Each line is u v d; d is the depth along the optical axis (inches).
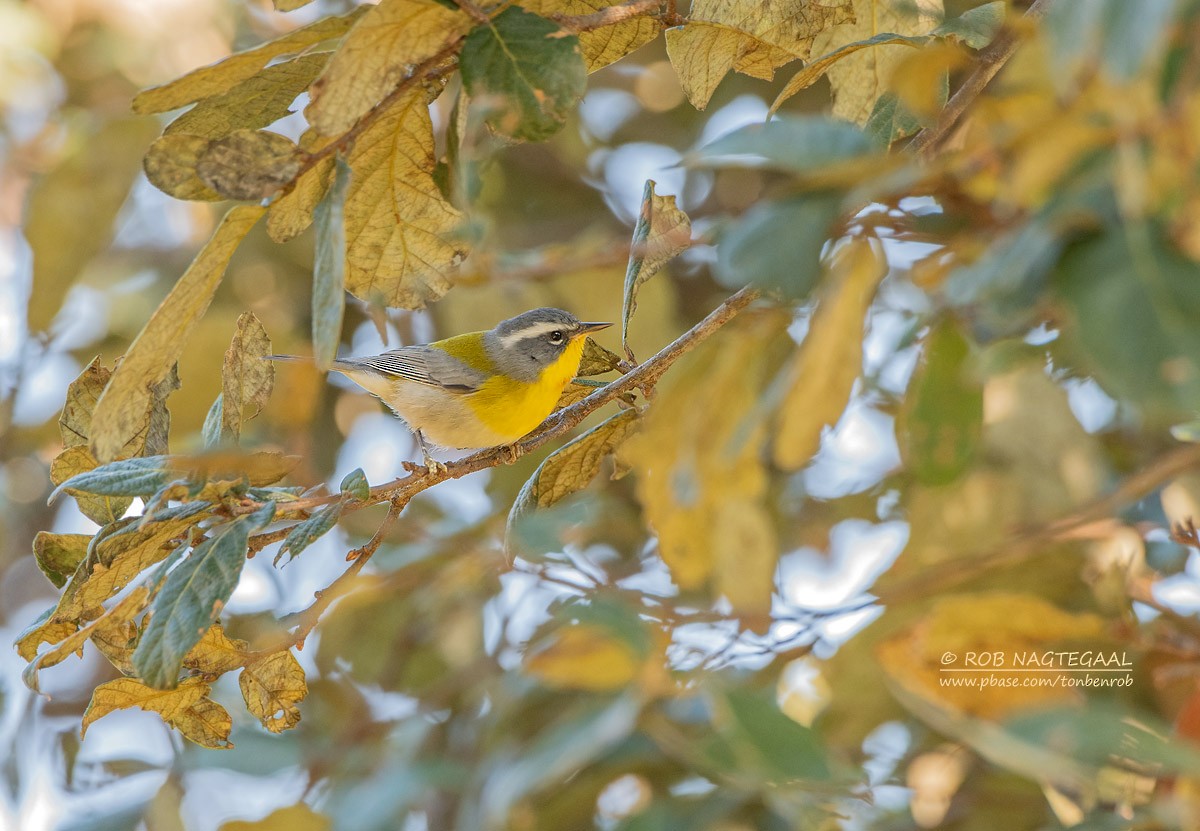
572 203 649.6
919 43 298.5
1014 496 425.1
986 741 200.7
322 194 283.3
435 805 517.0
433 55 258.4
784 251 165.9
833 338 207.3
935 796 393.7
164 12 655.8
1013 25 178.5
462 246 318.0
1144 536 399.5
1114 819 274.1
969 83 297.6
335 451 631.8
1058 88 137.4
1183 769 179.5
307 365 555.8
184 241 682.2
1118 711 192.9
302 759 480.4
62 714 588.1
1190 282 131.6
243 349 320.5
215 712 299.7
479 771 378.0
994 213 184.2
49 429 641.6
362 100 255.0
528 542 244.7
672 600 357.1
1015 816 393.4
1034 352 267.9
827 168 169.3
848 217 201.2
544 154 650.2
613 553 535.5
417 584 521.0
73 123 597.6
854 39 346.3
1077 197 143.8
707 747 205.3
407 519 553.0
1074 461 426.6
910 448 250.8
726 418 274.5
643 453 307.1
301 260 624.7
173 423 548.1
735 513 312.5
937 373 245.4
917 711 229.9
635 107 659.4
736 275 167.0
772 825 359.3
